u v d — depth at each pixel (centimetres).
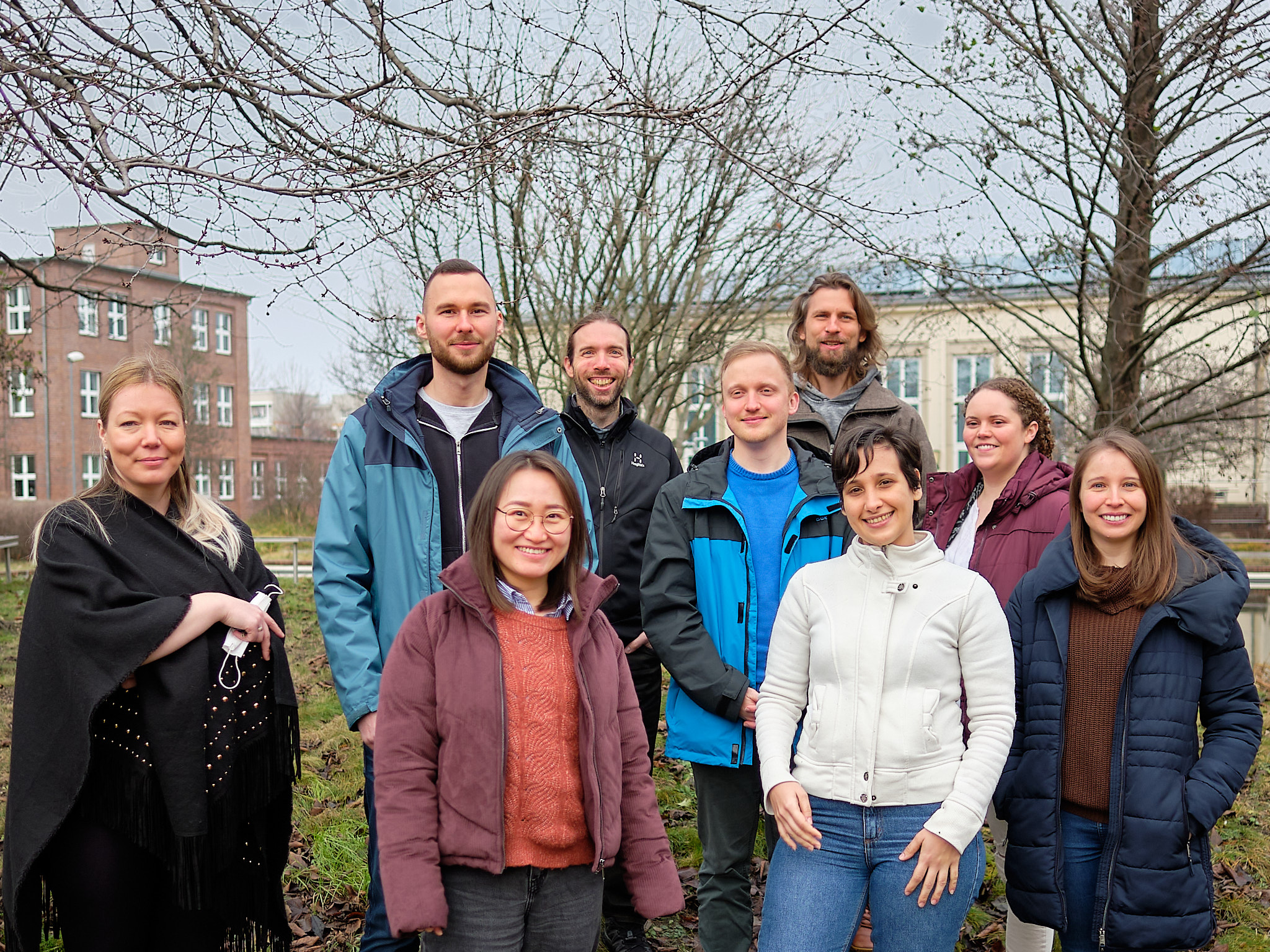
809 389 407
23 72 308
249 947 259
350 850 410
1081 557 263
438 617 224
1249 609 1187
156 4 329
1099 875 246
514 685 220
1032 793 256
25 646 233
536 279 977
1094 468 256
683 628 299
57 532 236
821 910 237
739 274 1105
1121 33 649
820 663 250
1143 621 248
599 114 352
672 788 506
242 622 243
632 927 333
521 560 223
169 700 231
